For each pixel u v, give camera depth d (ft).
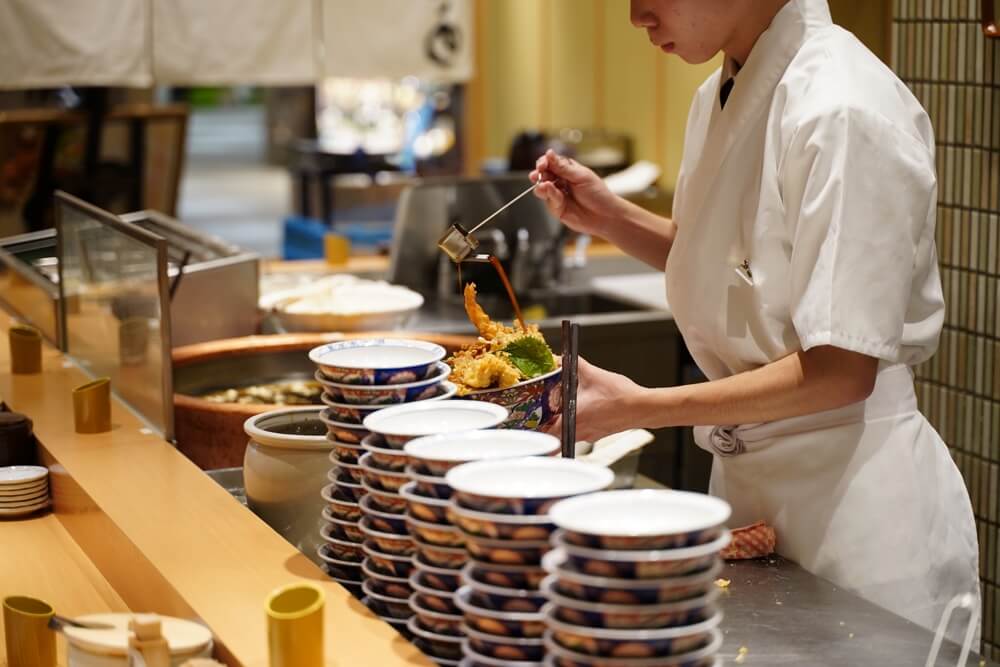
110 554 6.35
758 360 6.52
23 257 11.48
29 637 5.30
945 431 10.28
